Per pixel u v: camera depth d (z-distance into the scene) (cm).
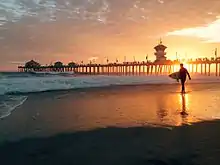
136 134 738
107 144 654
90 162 544
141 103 1392
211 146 623
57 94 1969
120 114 1059
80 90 2327
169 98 1620
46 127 836
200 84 3200
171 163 532
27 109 1210
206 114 1028
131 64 10231
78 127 833
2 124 880
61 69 12069
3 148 629
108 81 3381
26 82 2569
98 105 1336
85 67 11450
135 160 550
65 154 589
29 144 661
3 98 1664
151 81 3703
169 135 719
